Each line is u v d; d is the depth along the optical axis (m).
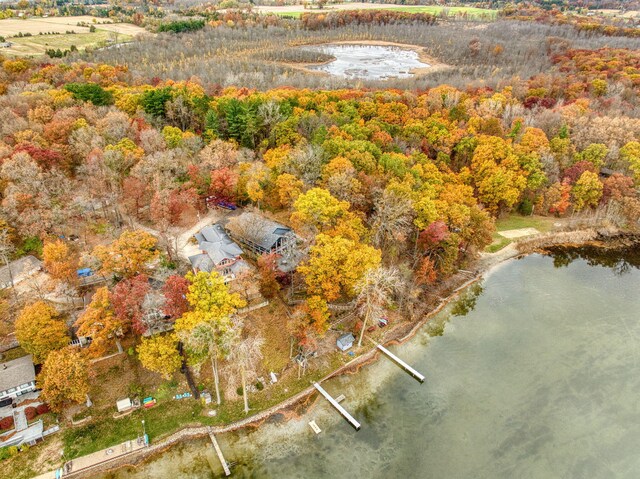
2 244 75.56
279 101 124.75
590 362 76.06
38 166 87.00
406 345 78.38
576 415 66.62
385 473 57.66
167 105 120.31
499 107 142.75
